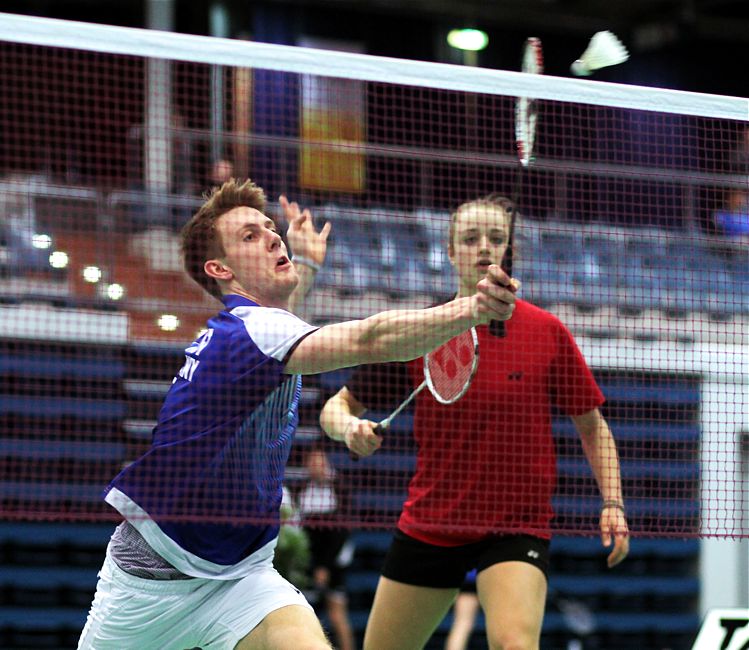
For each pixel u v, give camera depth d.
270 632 6.25
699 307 17.59
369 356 5.79
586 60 7.73
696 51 29.23
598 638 19.72
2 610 18.09
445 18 27.62
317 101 20.81
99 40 6.82
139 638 6.66
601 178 20.39
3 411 17.22
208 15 25.95
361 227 19.09
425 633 8.43
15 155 18.25
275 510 6.78
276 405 6.55
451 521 8.12
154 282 17.61
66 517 6.77
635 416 17.91
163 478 6.51
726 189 20.17
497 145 19.67
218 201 7.04
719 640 8.77
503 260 8.03
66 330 16.83
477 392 8.09
